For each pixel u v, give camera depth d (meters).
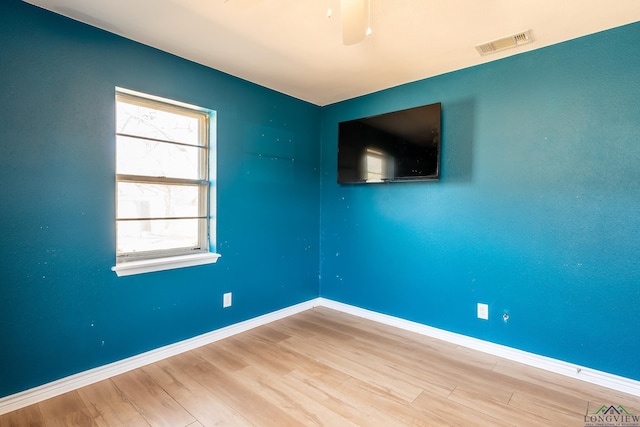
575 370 2.24
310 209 3.68
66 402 1.92
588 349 2.20
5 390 1.83
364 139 3.18
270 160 3.23
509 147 2.50
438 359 2.50
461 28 2.09
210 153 2.80
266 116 3.17
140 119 2.42
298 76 2.89
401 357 2.52
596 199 2.17
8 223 1.83
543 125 2.35
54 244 1.98
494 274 2.58
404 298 3.10
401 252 3.12
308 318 3.39
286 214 3.40
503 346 2.54
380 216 3.26
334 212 3.67
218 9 1.90
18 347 1.87
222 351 2.61
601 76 2.14
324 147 3.75
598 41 2.14
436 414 1.84
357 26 1.49
